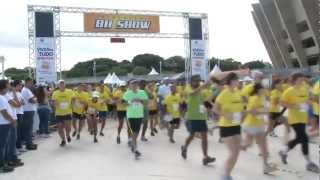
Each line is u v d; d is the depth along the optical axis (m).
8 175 10.45
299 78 10.17
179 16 38.62
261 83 9.84
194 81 11.33
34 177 10.17
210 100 11.27
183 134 18.39
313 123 12.89
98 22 37.09
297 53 73.62
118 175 10.18
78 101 17.22
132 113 12.70
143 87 15.76
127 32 37.88
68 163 11.87
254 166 10.80
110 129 21.25
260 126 9.81
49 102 19.53
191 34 38.84
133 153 13.25
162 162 11.78
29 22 35.34
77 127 18.94
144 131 16.38
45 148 14.85
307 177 9.57
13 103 11.56
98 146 15.22
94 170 10.83
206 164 11.25
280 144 14.24
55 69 35.31
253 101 9.73
